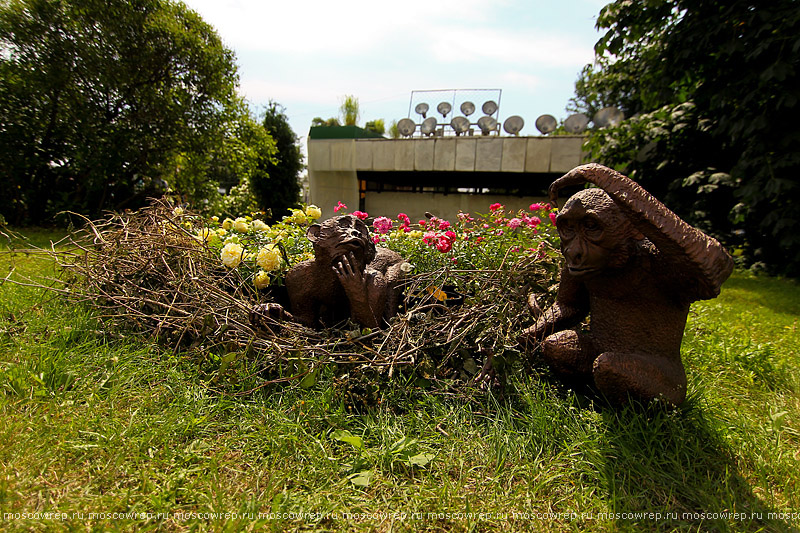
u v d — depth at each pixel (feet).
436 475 5.58
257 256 9.13
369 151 49.11
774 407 7.82
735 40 20.71
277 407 6.75
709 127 24.35
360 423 6.50
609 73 33.30
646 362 6.29
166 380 7.33
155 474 5.29
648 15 24.45
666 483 5.59
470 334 8.32
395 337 7.54
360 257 7.92
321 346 7.21
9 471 5.20
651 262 6.13
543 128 45.34
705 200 25.96
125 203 37.76
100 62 32.17
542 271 9.88
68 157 34.63
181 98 37.76
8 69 30.91
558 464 5.80
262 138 43.91
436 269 10.92
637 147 28.45
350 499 5.16
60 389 6.92
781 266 23.94
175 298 8.71
